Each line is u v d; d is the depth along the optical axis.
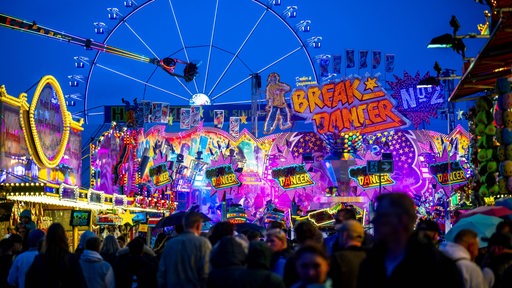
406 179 45.19
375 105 43.62
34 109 30.69
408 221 5.25
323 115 43.81
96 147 39.22
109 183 40.88
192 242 10.09
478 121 16.88
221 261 7.92
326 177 41.22
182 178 49.62
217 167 38.81
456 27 15.43
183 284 10.05
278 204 44.06
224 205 38.78
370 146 45.28
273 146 47.09
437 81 18.55
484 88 17.42
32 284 9.76
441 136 45.12
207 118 60.47
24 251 12.17
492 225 10.73
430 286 5.15
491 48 13.15
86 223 23.55
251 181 46.78
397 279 5.17
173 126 60.50
